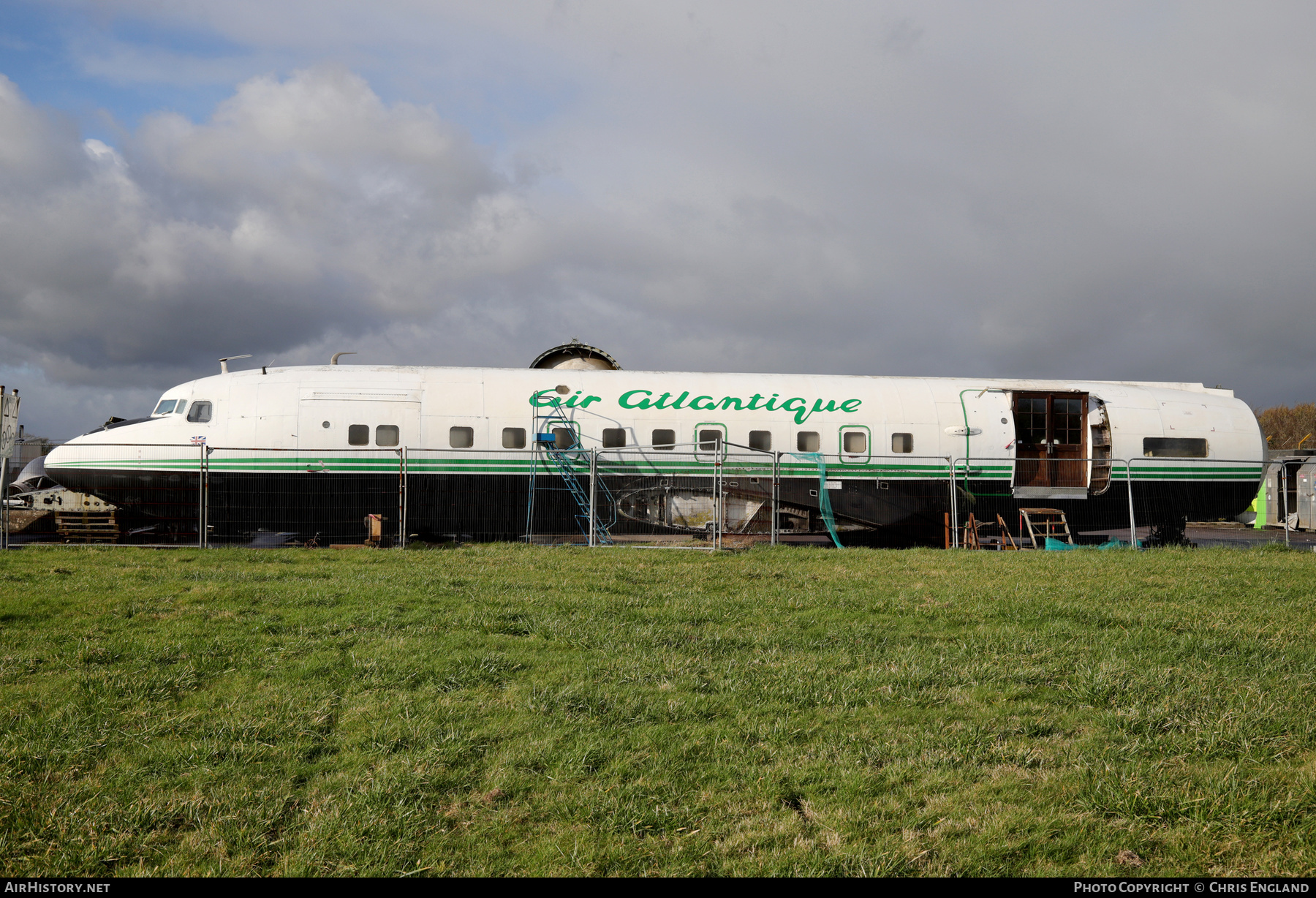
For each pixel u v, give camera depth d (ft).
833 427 69.97
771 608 34.01
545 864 14.10
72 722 19.63
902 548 61.05
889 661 25.63
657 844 14.73
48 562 47.14
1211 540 88.12
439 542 65.31
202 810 15.72
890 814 15.83
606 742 18.86
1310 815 15.48
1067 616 32.81
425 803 16.08
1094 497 73.05
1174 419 73.82
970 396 72.74
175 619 30.50
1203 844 14.69
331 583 38.32
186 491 64.03
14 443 54.95
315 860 14.02
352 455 64.75
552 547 58.13
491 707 21.11
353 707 21.08
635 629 29.37
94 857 14.15
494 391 67.97
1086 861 14.17
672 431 68.33
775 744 19.08
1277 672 24.36
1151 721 19.93
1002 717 20.71
